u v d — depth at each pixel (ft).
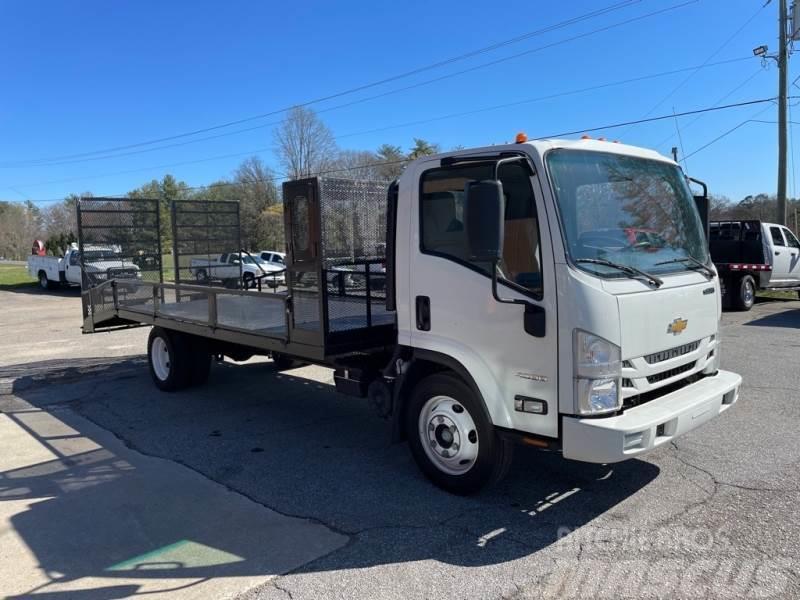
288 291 17.63
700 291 14.23
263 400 24.72
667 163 15.40
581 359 11.86
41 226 291.17
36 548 12.75
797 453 16.75
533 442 12.77
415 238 14.56
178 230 33.19
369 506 14.29
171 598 10.74
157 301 25.53
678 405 12.72
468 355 13.66
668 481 15.11
